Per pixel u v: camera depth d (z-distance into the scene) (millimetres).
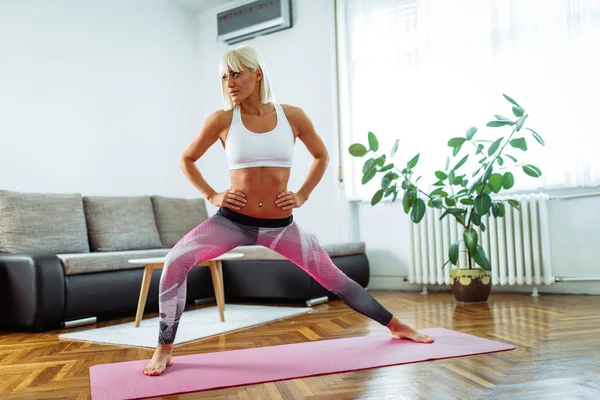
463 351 2057
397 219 4523
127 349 2428
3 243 3465
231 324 2982
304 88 4918
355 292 2273
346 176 4621
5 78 3910
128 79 4875
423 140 4258
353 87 4629
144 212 4410
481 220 3932
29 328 3170
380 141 4469
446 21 4188
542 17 3811
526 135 3848
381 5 4504
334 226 4691
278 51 5094
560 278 3756
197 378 1800
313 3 4871
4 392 1743
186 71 5504
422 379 1707
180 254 1977
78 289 3203
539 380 1651
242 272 4039
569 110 3709
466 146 4062
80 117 4422
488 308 3275
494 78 3980
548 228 3850
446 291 4320
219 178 5441
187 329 2846
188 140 5461
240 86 2023
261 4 5051
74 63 4414
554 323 2650
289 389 1657
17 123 3965
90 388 1742
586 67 3662
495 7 3986
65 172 4273
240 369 1907
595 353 1982
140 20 5035
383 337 2414
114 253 3502
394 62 4426
